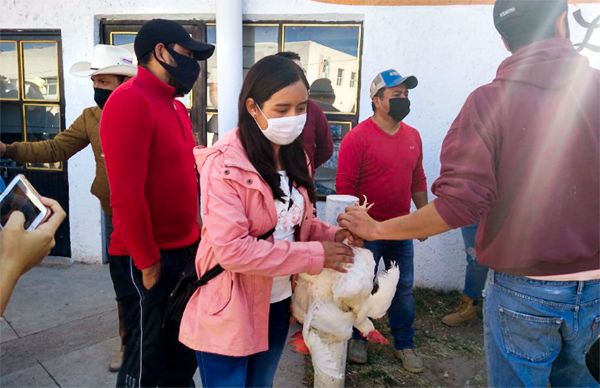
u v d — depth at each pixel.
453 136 1.57
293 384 2.86
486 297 1.72
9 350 3.19
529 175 1.48
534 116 1.47
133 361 2.12
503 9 1.58
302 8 4.00
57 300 3.93
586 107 1.49
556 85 1.47
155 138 2.06
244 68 4.27
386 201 3.00
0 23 4.46
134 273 2.26
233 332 1.69
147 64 2.13
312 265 1.67
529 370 1.59
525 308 1.56
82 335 3.39
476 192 1.45
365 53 3.99
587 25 3.54
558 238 1.48
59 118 4.60
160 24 2.11
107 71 2.67
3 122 4.70
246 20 4.18
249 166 1.64
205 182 1.65
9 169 4.67
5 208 1.29
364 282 1.77
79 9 4.33
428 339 3.43
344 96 4.17
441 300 4.04
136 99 1.96
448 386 2.89
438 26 3.85
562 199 1.47
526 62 1.51
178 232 2.23
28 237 1.19
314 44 4.15
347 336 1.85
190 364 2.19
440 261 4.16
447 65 3.89
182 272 2.18
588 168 1.47
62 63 4.45
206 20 4.31
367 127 3.03
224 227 1.58
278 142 1.71
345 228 1.91
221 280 1.71
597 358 1.51
